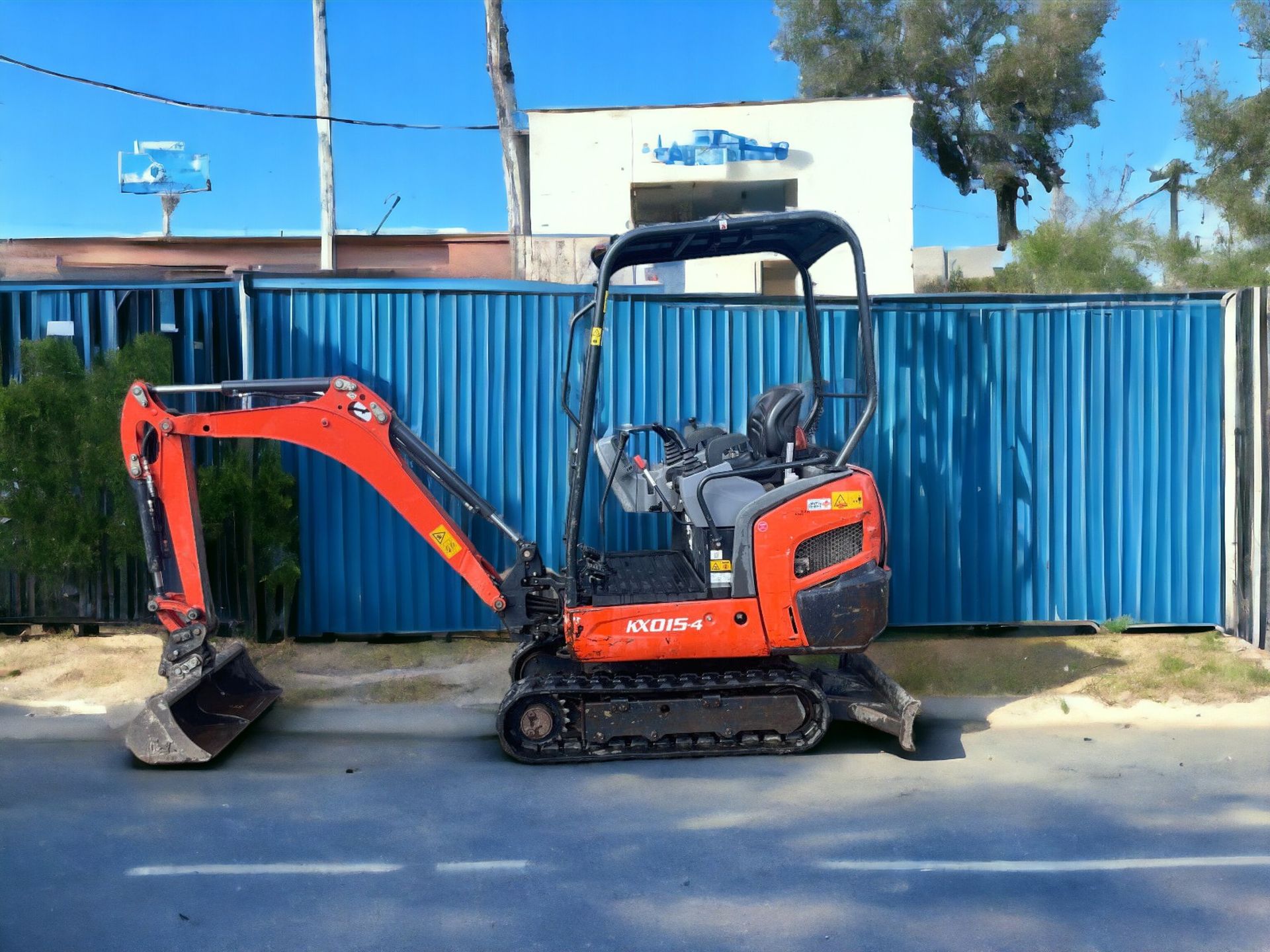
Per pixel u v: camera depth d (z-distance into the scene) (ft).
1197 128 65.41
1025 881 14.67
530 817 17.08
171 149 71.15
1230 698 23.02
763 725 20.03
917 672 24.95
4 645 26.94
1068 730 21.56
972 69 90.74
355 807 17.56
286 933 13.30
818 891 14.42
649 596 19.95
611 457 23.44
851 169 77.05
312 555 27.58
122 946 12.96
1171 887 14.51
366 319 27.30
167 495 20.84
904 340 27.73
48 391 26.53
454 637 28.09
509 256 59.98
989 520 28.02
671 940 13.14
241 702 22.03
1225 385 27.81
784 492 19.67
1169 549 28.12
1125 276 45.24
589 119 77.25
